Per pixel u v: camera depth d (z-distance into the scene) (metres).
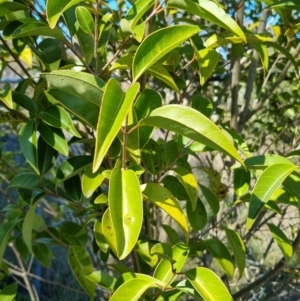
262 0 0.61
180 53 0.64
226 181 1.12
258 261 1.28
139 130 0.48
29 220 0.54
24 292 1.74
